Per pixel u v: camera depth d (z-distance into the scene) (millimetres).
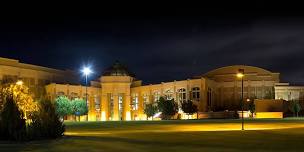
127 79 151500
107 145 24891
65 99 115438
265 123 58531
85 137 31219
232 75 150250
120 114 150500
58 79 147000
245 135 32312
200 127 48844
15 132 28312
